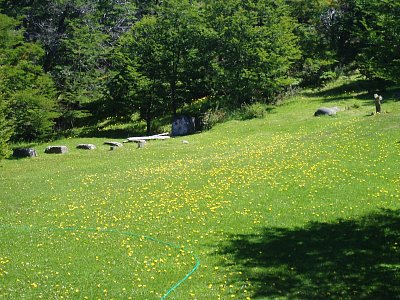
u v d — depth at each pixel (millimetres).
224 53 54406
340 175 25500
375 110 41969
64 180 30750
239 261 16438
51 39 58719
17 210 24688
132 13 68875
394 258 16125
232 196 23812
